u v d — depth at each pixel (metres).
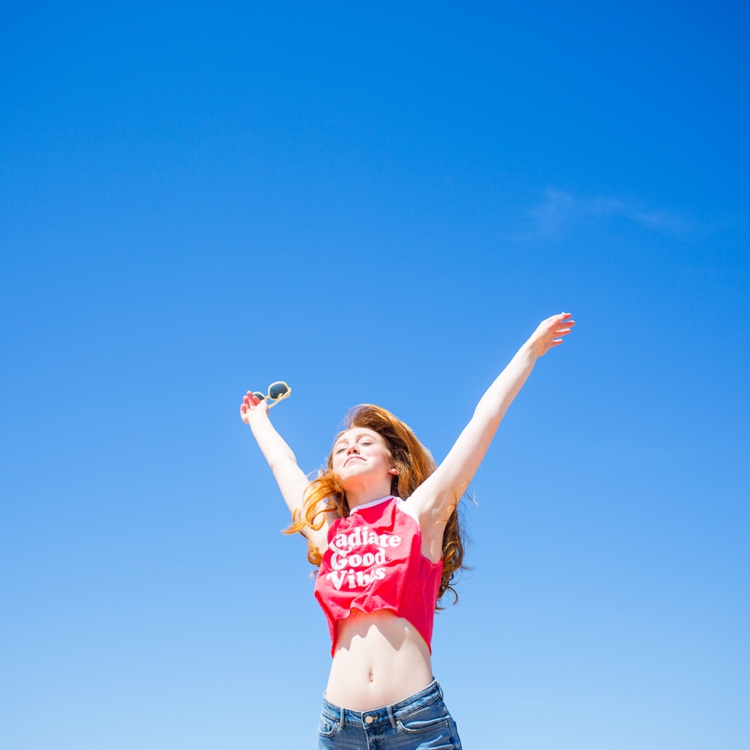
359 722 4.96
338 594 5.35
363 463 6.14
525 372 6.09
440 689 5.14
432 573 5.54
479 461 5.84
